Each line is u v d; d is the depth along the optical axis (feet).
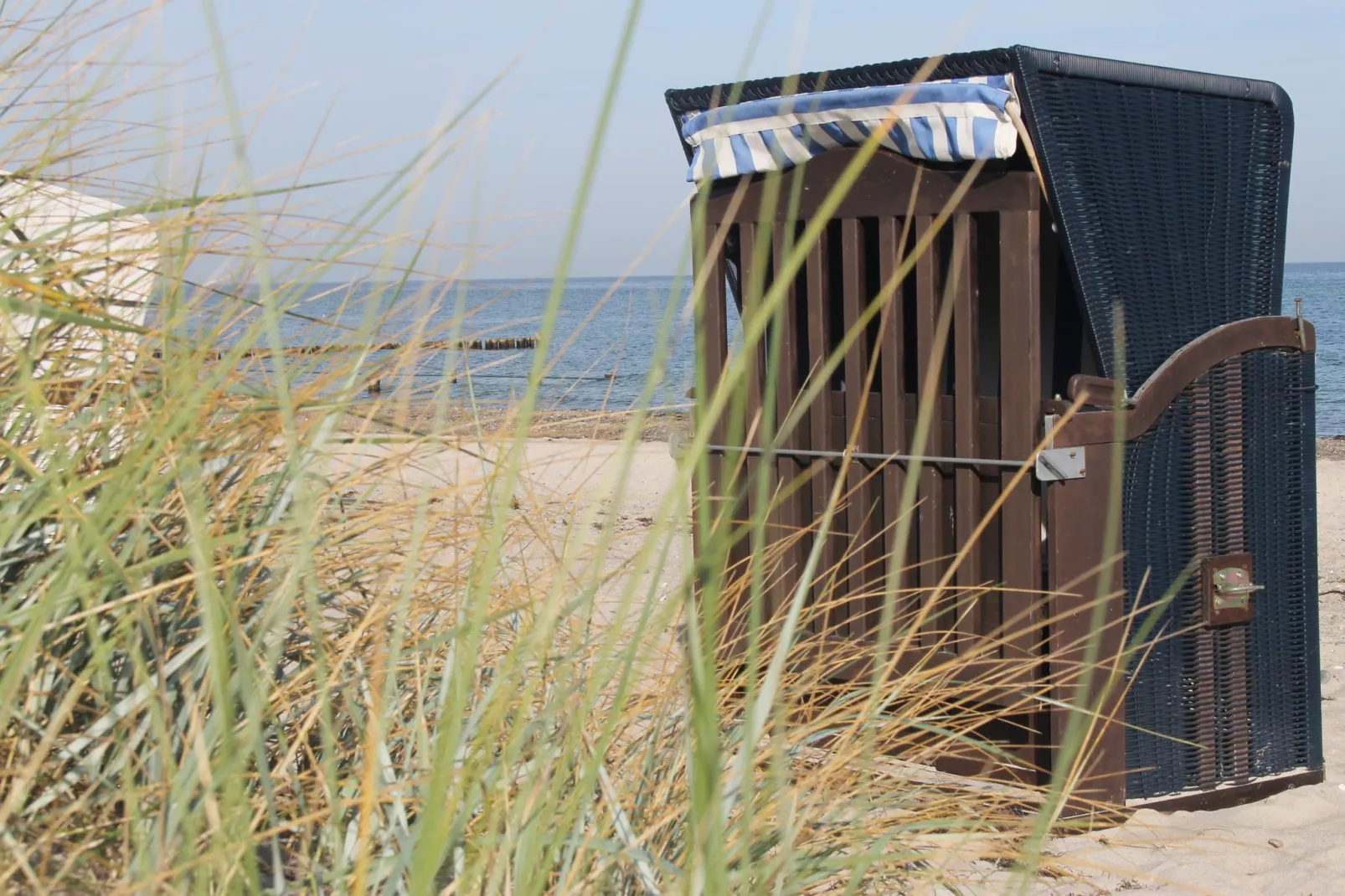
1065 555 10.23
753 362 12.12
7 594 4.88
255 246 3.92
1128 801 10.85
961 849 7.07
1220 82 11.01
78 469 5.17
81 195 6.04
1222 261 11.21
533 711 5.66
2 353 5.40
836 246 12.26
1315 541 11.80
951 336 11.21
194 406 4.50
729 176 12.17
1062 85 10.05
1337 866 9.61
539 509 6.39
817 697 7.91
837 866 5.33
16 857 3.95
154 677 4.93
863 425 11.57
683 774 6.04
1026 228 10.23
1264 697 11.48
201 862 3.65
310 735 5.89
